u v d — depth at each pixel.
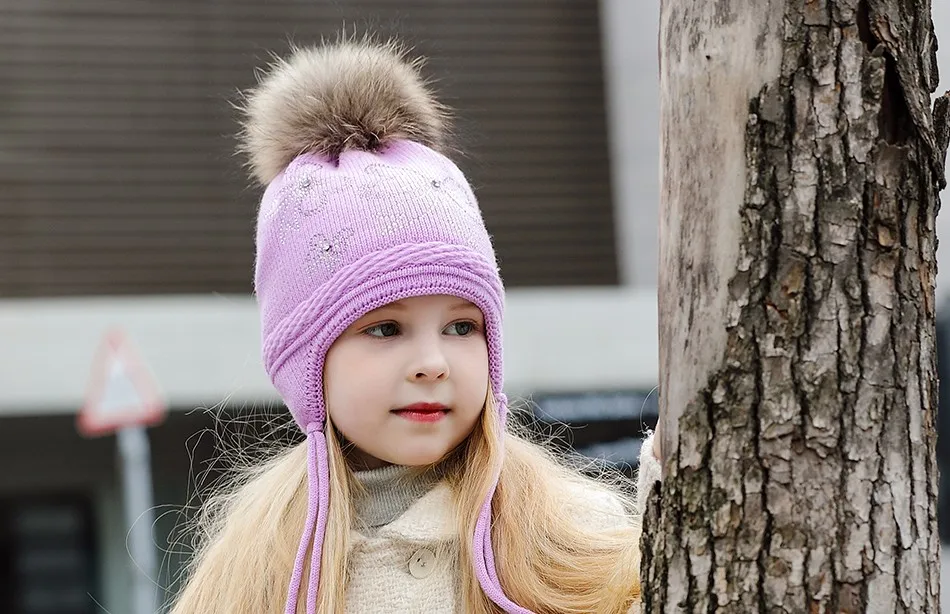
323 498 1.95
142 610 5.57
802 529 1.36
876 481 1.36
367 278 1.88
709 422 1.41
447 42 7.30
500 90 7.38
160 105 7.07
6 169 6.88
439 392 1.89
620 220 7.44
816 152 1.36
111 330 6.41
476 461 1.99
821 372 1.36
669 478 1.45
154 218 7.03
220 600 2.10
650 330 6.73
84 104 7.00
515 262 7.33
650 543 1.49
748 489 1.38
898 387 1.36
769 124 1.37
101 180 6.99
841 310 1.36
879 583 1.35
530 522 2.01
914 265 1.37
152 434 6.56
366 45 2.27
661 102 1.47
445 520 1.98
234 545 2.15
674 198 1.44
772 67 1.37
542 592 1.94
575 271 7.39
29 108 6.93
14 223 6.87
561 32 7.47
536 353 6.55
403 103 2.15
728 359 1.39
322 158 2.08
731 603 1.39
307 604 1.92
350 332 1.92
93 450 6.93
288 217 2.02
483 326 1.97
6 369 6.30
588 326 6.63
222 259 7.08
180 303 6.53
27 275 6.85
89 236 6.95
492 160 7.34
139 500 5.66
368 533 2.02
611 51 7.46
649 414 6.36
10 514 7.13
